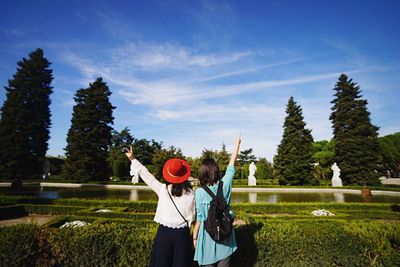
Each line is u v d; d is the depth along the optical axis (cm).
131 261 362
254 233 380
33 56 3469
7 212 1206
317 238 380
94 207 1271
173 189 309
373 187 2817
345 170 3400
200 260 296
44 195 1941
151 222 971
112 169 4025
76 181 3078
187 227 307
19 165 3009
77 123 3294
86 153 3250
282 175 3388
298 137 3450
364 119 3472
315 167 4056
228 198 311
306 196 2284
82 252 364
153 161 3622
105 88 3509
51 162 4112
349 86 3653
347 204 1392
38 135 3325
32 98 3331
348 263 380
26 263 360
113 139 5456
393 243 399
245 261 360
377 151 3447
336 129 3675
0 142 2992
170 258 297
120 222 968
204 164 316
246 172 4009
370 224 439
